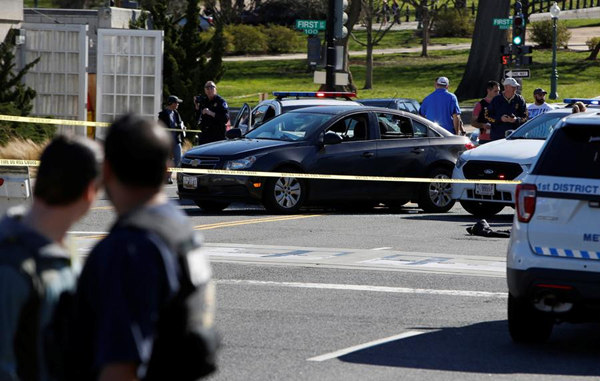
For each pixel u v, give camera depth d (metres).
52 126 65.94
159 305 8.23
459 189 45.50
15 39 73.44
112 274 8.17
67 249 9.27
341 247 35.34
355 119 47.97
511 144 46.09
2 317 8.88
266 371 19.19
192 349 8.31
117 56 76.25
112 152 8.53
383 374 19.12
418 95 147.62
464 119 121.69
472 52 150.12
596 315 20.62
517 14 99.75
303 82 166.88
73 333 8.48
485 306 25.84
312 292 27.12
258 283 28.20
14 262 8.87
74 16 83.56
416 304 25.89
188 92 79.38
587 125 20.88
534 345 21.81
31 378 8.99
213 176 44.94
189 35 82.25
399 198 48.19
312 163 46.09
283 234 38.38
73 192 9.02
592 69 167.25
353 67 180.50
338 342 21.66
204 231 38.66
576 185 20.52
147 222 8.36
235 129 48.41
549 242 20.62
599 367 20.00
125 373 8.12
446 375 19.12
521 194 20.95
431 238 38.34
